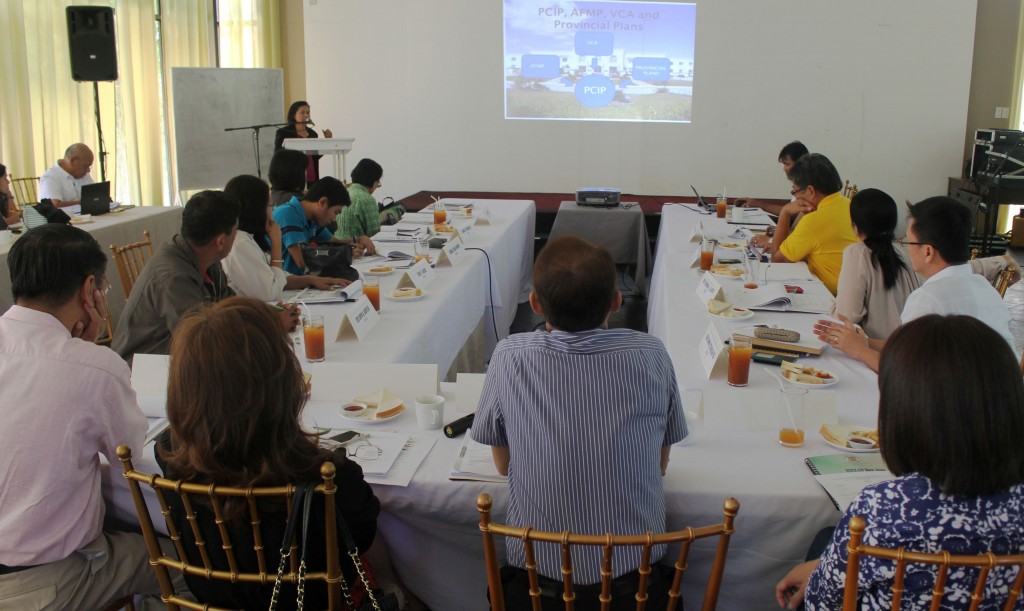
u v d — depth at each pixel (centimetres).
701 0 736
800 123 750
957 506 112
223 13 833
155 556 140
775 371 227
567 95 766
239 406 126
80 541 158
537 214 697
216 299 265
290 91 861
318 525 133
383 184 809
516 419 145
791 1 727
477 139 787
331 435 182
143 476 133
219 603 142
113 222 487
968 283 223
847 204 377
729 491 160
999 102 753
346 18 779
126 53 718
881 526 115
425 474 167
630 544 117
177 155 716
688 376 225
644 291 602
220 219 248
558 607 140
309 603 140
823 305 296
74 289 163
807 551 161
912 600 114
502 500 162
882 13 721
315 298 300
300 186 414
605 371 142
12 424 152
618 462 139
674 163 771
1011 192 670
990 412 107
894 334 117
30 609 153
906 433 112
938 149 742
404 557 175
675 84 755
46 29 643
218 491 127
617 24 748
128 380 165
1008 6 734
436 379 208
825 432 182
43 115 647
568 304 144
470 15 762
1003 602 113
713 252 380
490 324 438
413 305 303
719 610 171
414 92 785
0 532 151
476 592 176
